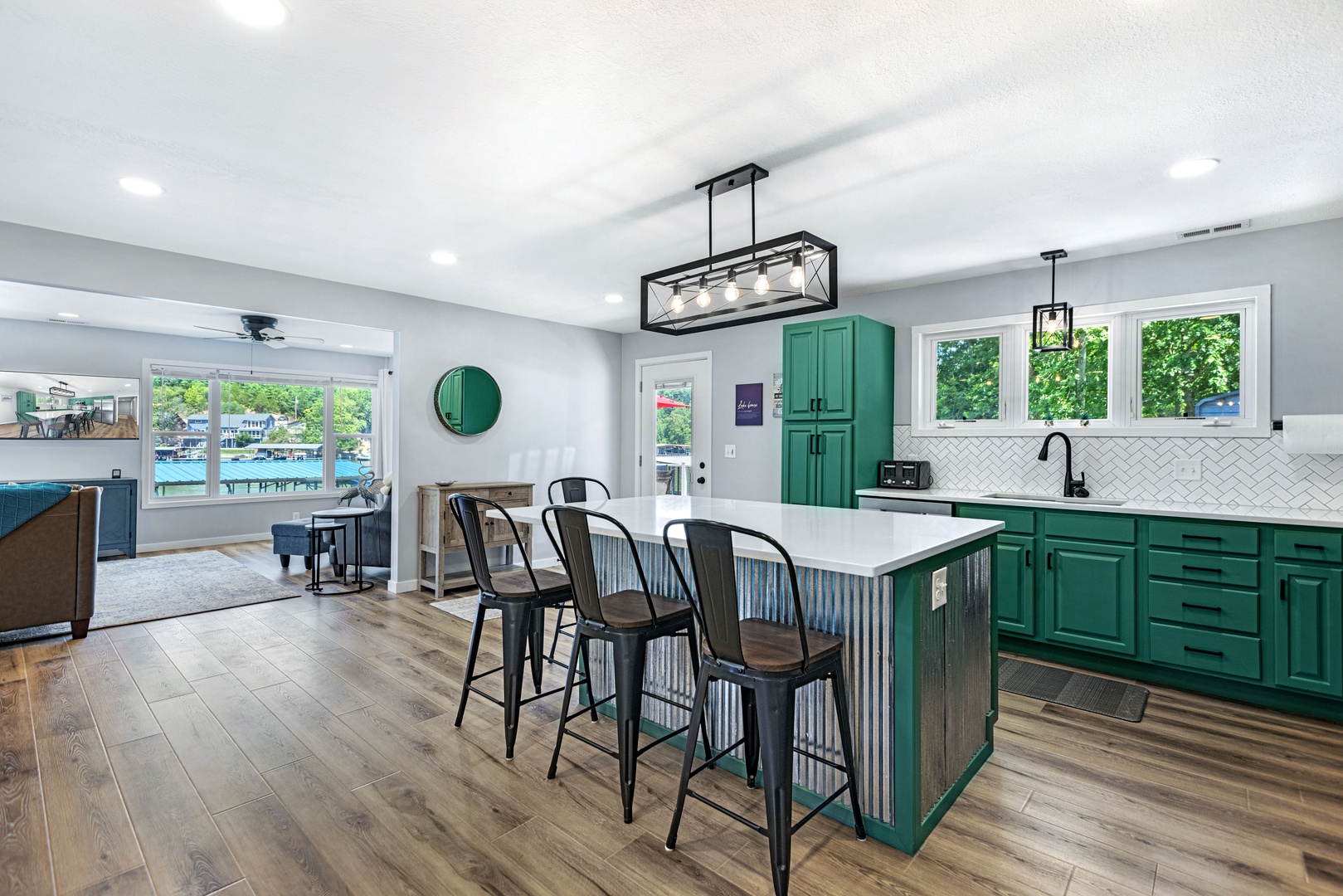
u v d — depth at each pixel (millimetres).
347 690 2895
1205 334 3426
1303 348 3088
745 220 3121
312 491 7641
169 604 4359
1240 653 2818
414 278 4312
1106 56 1783
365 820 1909
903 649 1775
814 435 4277
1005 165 2496
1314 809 1989
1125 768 2250
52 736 2420
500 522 5086
